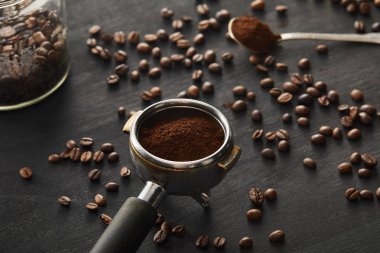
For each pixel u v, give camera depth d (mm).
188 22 766
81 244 591
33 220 605
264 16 773
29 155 649
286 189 624
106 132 668
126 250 539
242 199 617
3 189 625
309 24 764
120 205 616
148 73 716
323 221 602
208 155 569
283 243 589
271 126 673
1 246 589
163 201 614
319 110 686
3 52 644
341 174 634
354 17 769
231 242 592
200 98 696
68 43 745
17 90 668
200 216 606
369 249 585
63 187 627
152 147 571
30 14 638
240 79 714
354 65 723
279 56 734
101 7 781
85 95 698
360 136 661
